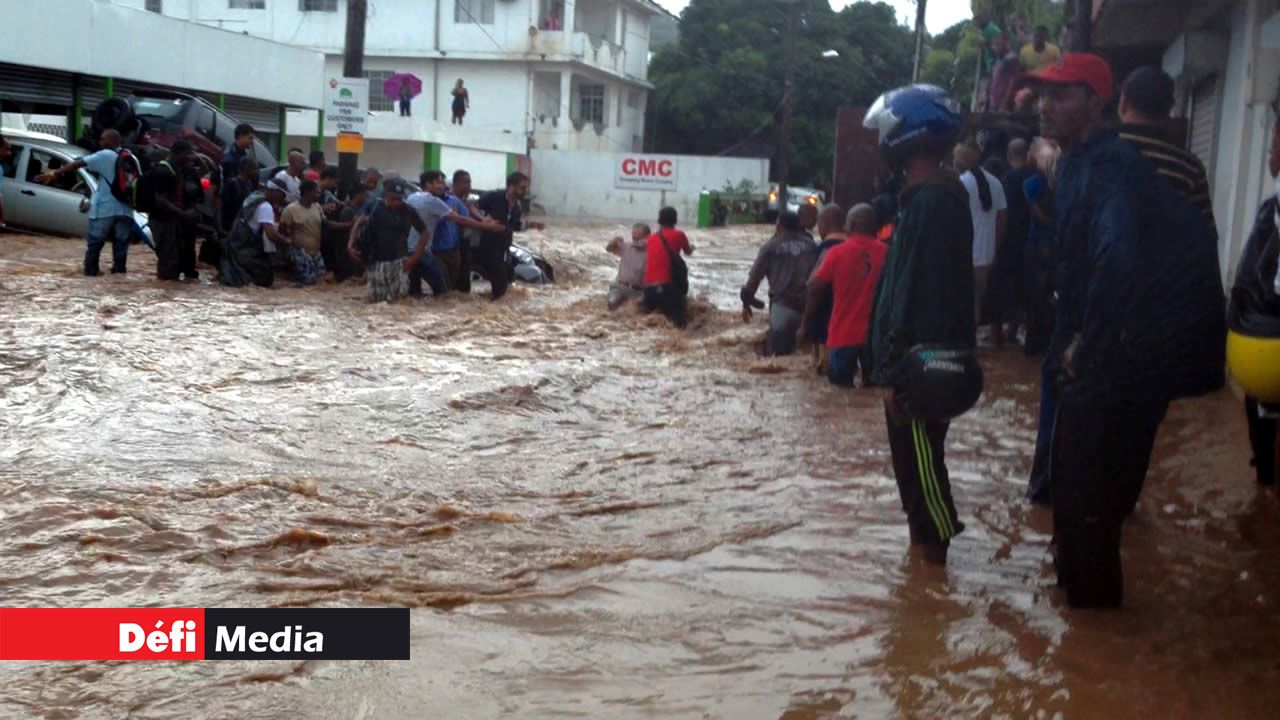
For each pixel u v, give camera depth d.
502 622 4.61
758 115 59.59
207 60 29.19
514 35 55.19
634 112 62.53
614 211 53.94
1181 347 4.41
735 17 61.28
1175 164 5.30
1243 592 4.98
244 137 18.11
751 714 3.86
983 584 5.09
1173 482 6.72
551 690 4.02
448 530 5.74
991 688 4.05
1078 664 4.25
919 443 5.17
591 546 5.55
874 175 15.27
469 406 8.69
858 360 9.96
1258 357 4.58
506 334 12.95
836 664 4.25
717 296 18.95
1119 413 4.49
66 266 16.91
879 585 5.07
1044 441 6.28
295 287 16.20
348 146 20.58
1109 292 4.41
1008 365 11.11
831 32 60.56
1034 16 26.16
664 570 5.25
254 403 8.51
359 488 6.43
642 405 9.05
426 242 14.98
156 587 4.84
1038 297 11.35
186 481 6.37
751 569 5.27
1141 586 5.05
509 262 18.89
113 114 21.19
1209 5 11.45
